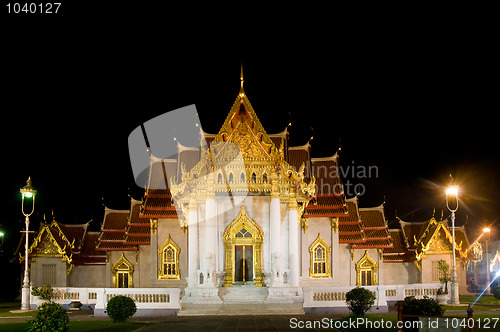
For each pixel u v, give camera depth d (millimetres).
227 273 52156
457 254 63219
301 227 58469
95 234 66938
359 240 60469
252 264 52719
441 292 50594
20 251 67000
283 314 44844
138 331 33469
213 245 49875
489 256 83438
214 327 35344
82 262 64062
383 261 63719
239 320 40250
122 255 62000
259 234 52656
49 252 62406
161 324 37438
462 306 48656
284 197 51500
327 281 57938
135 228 61500
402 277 64062
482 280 83312
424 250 62531
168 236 58906
